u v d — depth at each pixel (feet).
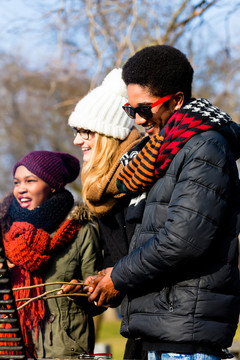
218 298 8.45
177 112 9.04
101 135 11.46
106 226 11.25
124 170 9.83
